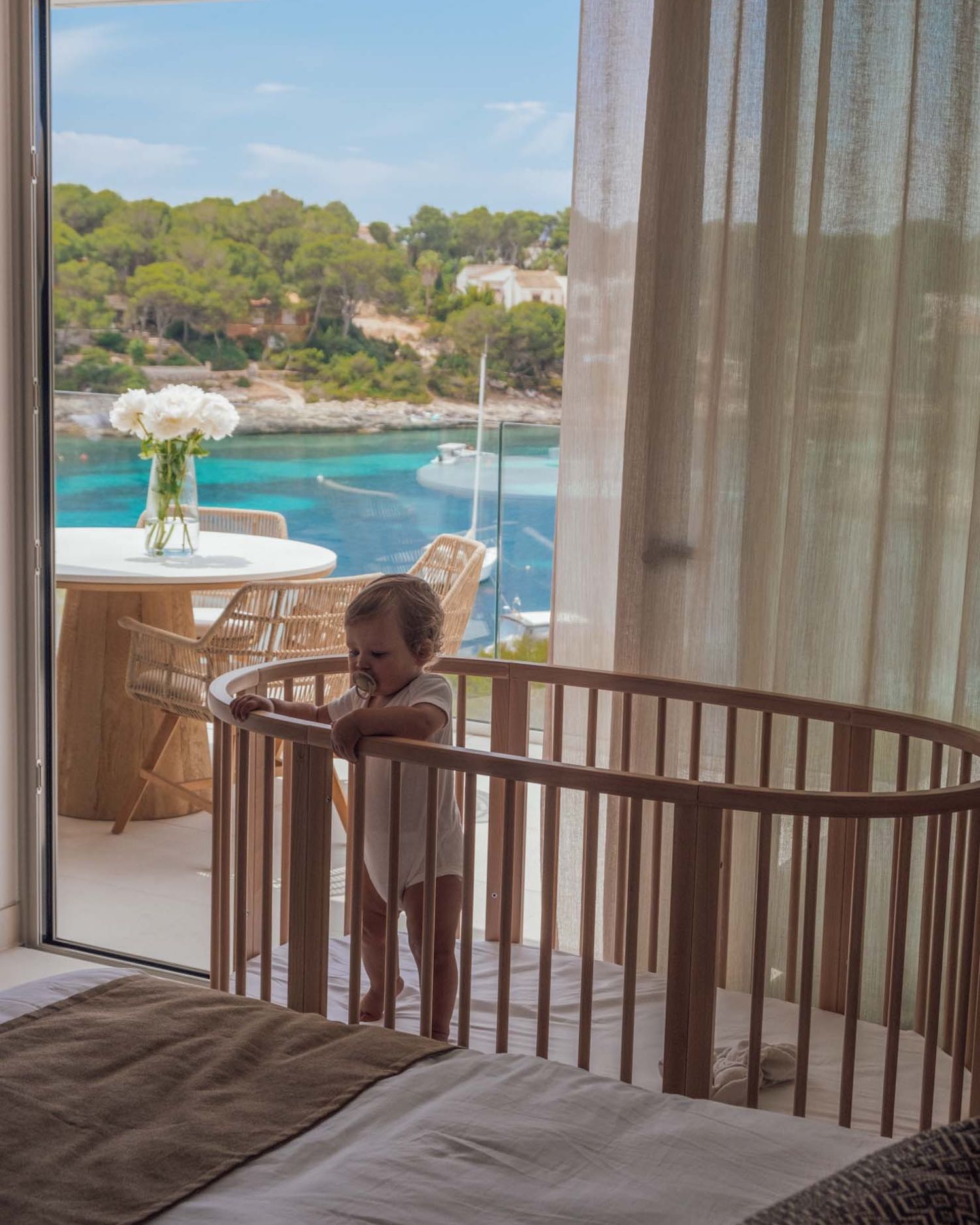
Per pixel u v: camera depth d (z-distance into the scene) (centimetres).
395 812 178
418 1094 132
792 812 156
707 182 225
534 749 351
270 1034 144
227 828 203
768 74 218
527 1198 113
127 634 347
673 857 162
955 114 211
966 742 197
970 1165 68
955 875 204
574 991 230
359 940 184
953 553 225
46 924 301
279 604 305
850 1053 163
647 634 237
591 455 243
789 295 225
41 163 280
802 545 227
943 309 215
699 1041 163
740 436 228
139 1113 125
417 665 206
